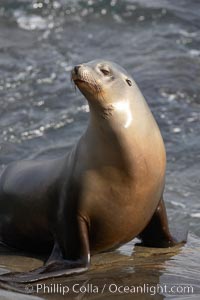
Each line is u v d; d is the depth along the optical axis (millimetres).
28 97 64312
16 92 65188
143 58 72000
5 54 73438
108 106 33281
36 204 36531
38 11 83562
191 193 47469
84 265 33656
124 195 33906
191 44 75312
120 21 81688
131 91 34219
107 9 83625
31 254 37250
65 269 33188
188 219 42844
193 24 80375
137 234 35719
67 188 34688
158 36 77438
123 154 33406
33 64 71062
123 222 34531
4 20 81812
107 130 33469
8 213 38062
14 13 83188
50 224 36062
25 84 66750
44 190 36219
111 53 73938
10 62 71375
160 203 36594
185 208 44750
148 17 82000
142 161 33719
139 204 34281
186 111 61781
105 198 33969
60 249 35250
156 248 37312
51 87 66125
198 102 63531
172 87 65500
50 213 35938
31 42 76750
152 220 36812
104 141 33625
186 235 38969
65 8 84000
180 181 49469
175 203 45531
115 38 77688
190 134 57750
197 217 43188
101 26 80562
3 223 38438
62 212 34938
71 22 81625
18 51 74188
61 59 72562
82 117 60781
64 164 35656
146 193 34188
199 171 51219
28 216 37000
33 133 58094
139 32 78938
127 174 33625
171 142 56219
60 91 65312
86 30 79812
